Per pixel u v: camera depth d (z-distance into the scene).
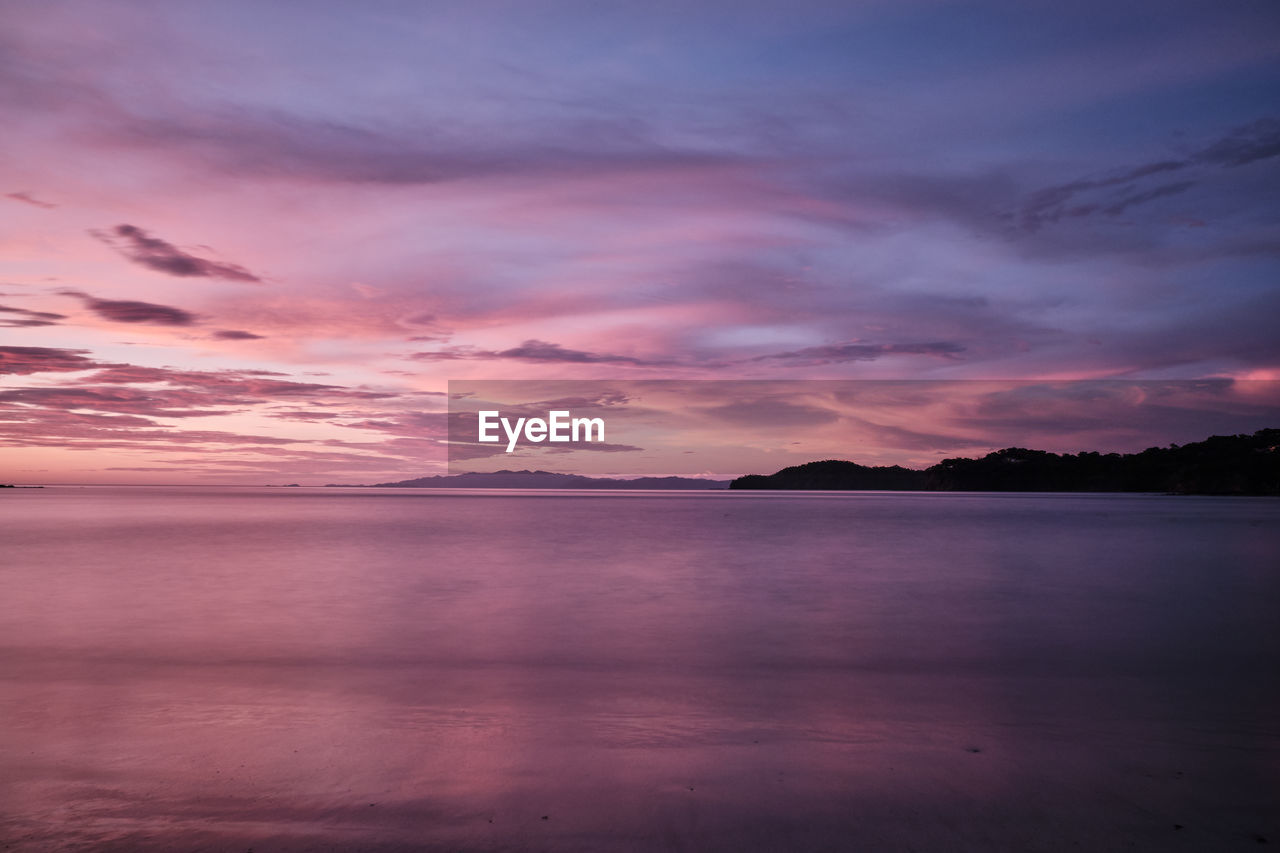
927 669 7.03
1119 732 5.09
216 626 9.12
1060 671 6.96
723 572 14.70
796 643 8.21
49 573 14.38
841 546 21.14
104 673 6.83
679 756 4.57
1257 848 3.44
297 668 7.01
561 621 9.48
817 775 4.26
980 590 12.34
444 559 17.14
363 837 3.50
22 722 5.28
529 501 77.75
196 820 3.67
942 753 4.64
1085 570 15.30
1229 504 66.62
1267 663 7.30
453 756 4.57
